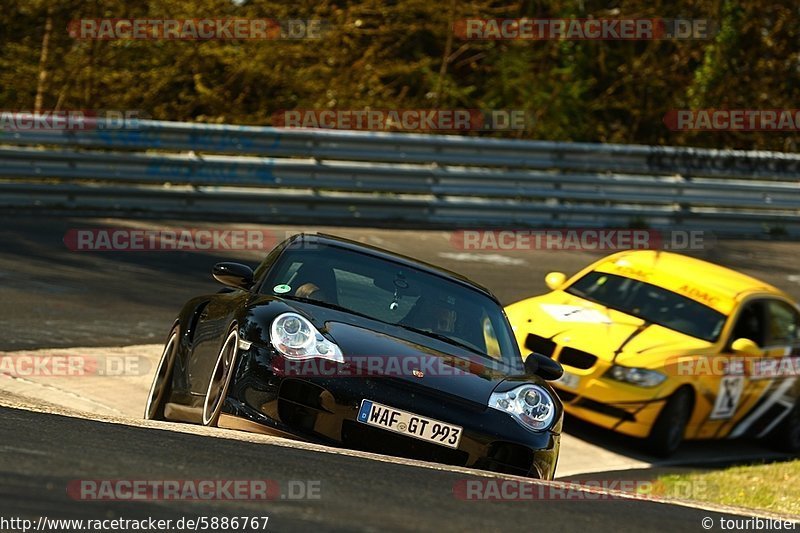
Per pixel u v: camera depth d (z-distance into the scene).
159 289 43.38
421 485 16.14
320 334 21.23
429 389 20.83
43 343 34.03
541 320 37.03
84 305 39.41
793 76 97.19
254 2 82.69
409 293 24.28
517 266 56.56
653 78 93.06
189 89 83.50
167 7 79.06
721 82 94.19
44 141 54.16
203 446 17.02
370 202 61.94
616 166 68.00
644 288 39.25
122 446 16.14
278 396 20.36
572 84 89.06
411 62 91.25
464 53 92.75
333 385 20.33
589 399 35.03
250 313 21.80
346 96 84.38
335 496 14.45
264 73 81.25
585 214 67.06
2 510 11.84
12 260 44.06
